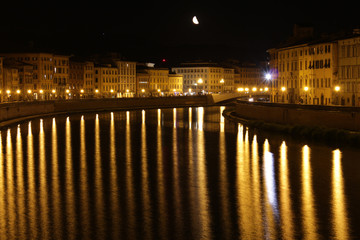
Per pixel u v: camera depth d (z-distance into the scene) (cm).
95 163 6800
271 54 17850
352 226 4275
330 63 13225
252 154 7438
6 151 7806
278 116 10825
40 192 5294
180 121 13375
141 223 4341
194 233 4128
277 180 5809
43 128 11231
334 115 8981
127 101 19862
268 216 4525
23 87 19462
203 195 5175
